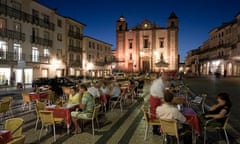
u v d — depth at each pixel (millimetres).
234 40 58812
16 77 32594
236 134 8000
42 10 38250
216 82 35438
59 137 7812
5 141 4809
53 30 41000
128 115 11500
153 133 8227
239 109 12469
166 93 6617
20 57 33250
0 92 23547
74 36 48719
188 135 6691
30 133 8234
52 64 40688
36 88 17312
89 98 8305
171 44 67000
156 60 67562
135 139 7660
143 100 16844
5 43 30938
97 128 8953
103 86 13141
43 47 38500
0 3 29891
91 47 57625
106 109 12883
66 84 24484
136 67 68812
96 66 60219
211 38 80000
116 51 70625
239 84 30938
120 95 13484
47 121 7586
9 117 10906
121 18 70125
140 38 68688
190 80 41219
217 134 7992
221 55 67500
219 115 6914
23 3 33812
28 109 13023
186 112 7020
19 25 33344
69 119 8047
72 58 48625
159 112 6527
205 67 81938
